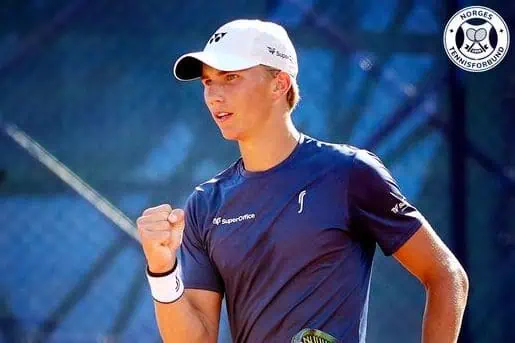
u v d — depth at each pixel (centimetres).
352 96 2878
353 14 2906
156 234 1234
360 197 1281
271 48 1312
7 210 2781
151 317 2780
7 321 2766
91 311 2777
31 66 2825
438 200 2872
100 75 2841
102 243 2780
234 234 1296
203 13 2880
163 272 1264
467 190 2870
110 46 2848
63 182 2784
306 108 2877
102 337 2769
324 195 1280
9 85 2814
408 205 1299
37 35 2816
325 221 1270
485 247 2864
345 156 1299
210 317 1329
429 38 2902
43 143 2812
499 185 2862
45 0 2842
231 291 1306
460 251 2845
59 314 2772
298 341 1255
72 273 2780
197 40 2872
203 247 1334
